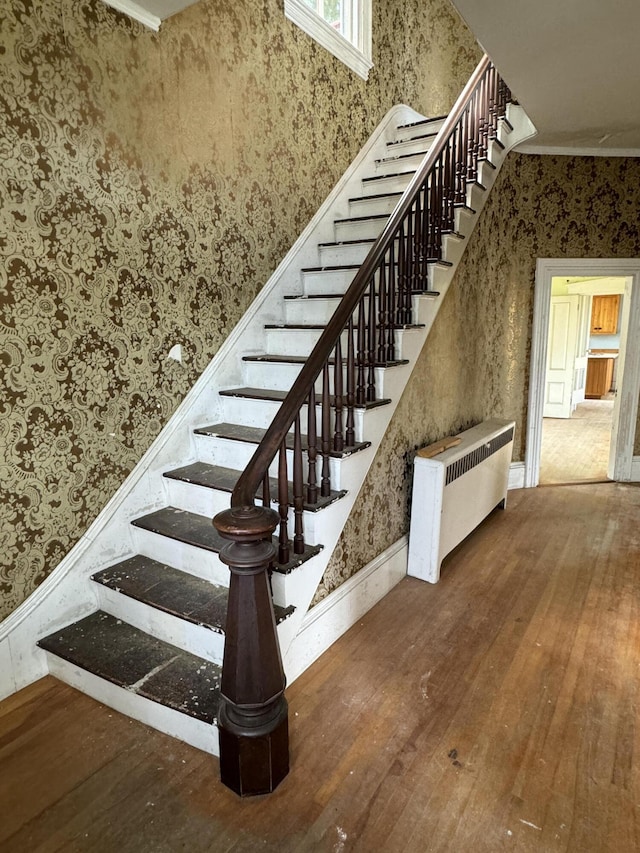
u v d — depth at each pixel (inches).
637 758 67.3
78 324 82.6
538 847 55.6
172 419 103.3
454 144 120.0
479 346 153.5
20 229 73.0
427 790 62.7
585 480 190.2
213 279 109.3
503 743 69.9
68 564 86.0
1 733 72.0
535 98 117.9
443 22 202.2
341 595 93.8
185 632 79.2
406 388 112.7
